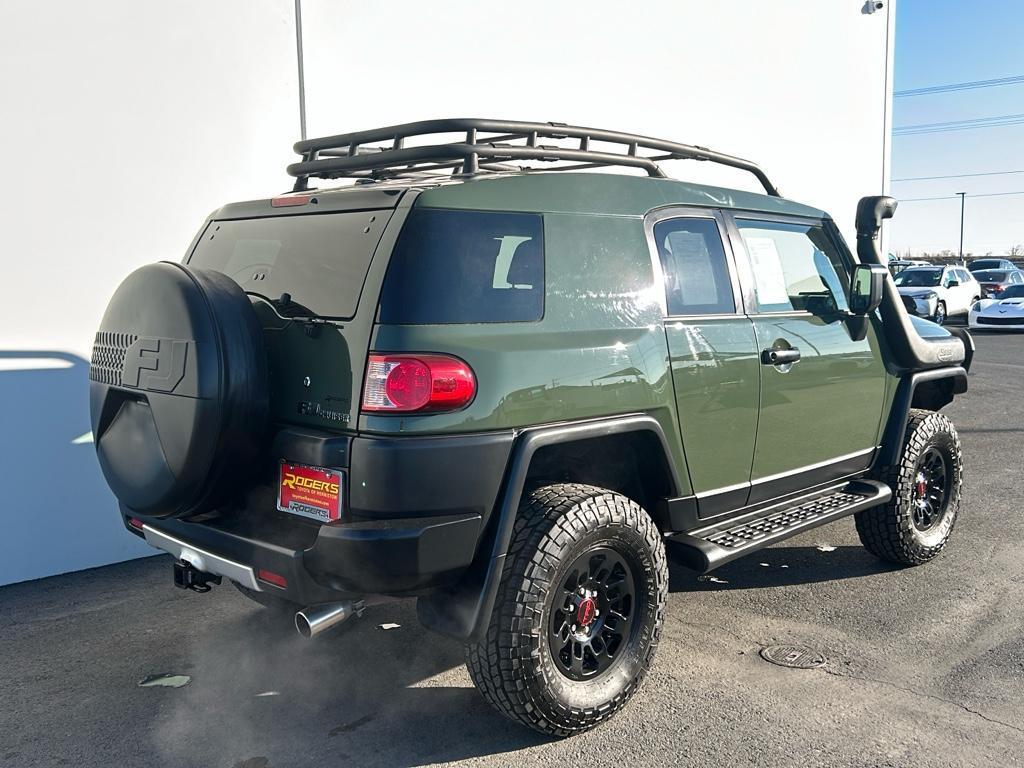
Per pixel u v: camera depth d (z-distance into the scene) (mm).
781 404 4031
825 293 4520
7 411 4785
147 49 5176
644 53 8469
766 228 4203
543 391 2998
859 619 4219
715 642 3963
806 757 3010
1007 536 5527
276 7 5754
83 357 5035
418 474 2713
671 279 3605
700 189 3910
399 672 3729
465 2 6906
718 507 3826
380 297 2777
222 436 2873
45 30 4781
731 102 9523
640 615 3305
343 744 3145
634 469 3602
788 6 10141
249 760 3043
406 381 2721
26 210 4789
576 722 3092
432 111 6762
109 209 5086
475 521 2844
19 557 4887
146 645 4016
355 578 2701
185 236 5426
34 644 4031
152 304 3020
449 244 2895
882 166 12023
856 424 4551
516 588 2930
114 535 5223
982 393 11602
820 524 4105
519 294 3043
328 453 2760
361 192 3047
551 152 3381
